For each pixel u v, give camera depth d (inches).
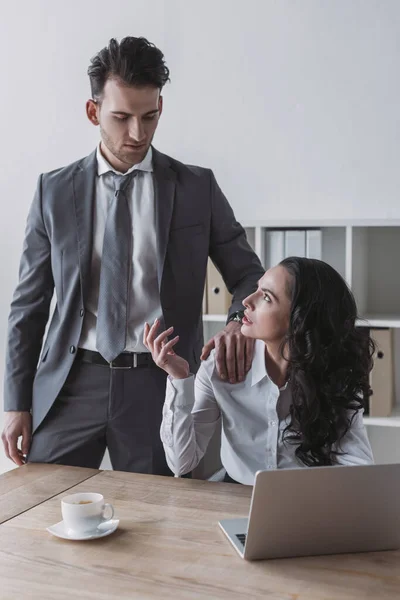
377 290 124.6
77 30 138.3
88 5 137.3
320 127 125.4
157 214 87.7
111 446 87.7
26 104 142.7
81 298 86.7
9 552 53.9
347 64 123.3
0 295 146.6
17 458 89.3
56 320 89.1
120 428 86.4
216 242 94.3
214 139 131.4
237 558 53.0
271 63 127.3
